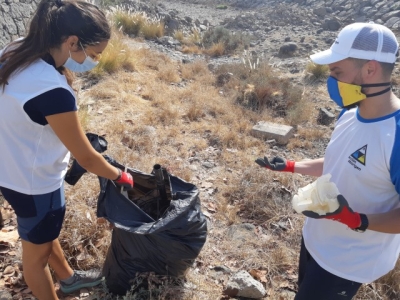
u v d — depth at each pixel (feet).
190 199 9.70
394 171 6.09
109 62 25.98
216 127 20.62
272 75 29.12
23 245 8.36
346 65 6.29
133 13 44.24
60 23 7.00
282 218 14.16
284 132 20.61
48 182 7.91
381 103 6.31
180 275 10.12
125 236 9.44
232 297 10.69
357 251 6.83
